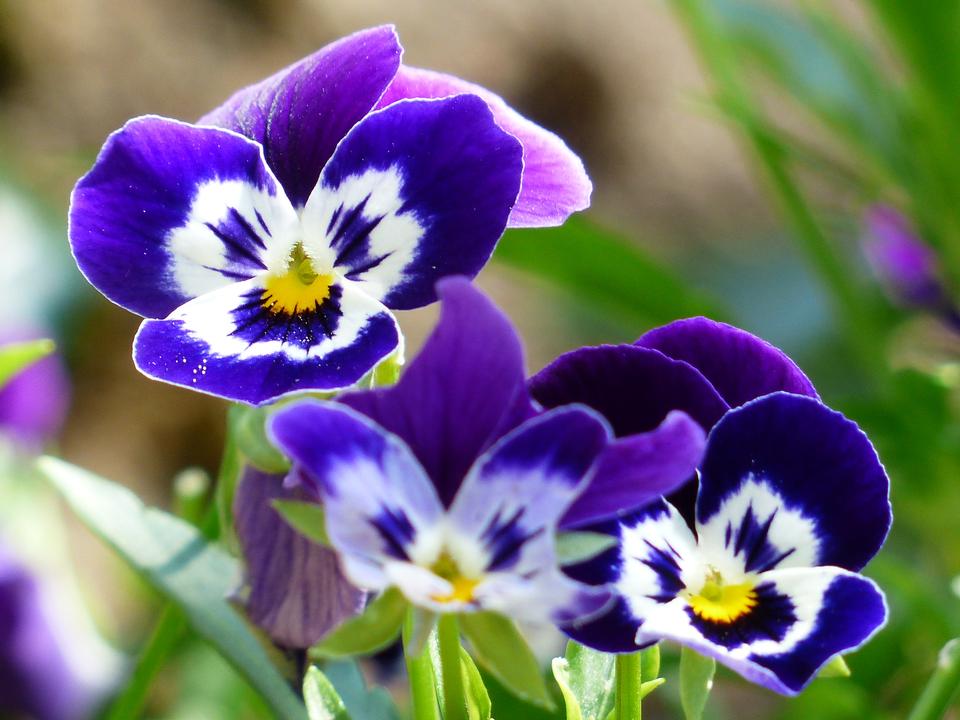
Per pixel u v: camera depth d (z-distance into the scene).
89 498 0.29
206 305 0.26
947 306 0.44
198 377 0.26
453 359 0.25
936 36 0.36
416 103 0.26
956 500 0.38
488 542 0.25
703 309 0.38
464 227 0.26
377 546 0.24
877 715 0.34
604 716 0.27
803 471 0.26
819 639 0.25
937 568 0.42
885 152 0.40
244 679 0.28
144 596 0.43
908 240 0.44
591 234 0.37
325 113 0.27
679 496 0.26
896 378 0.38
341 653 0.25
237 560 0.27
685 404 0.26
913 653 0.36
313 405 0.24
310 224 0.26
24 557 0.37
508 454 0.24
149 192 0.26
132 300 0.26
